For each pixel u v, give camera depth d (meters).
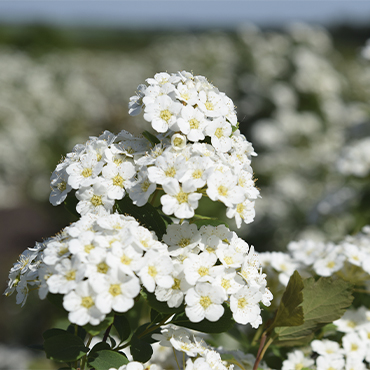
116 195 0.27
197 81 0.28
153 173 0.26
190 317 0.26
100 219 0.26
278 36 0.97
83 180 0.27
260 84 0.91
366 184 0.52
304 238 0.71
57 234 0.27
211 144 0.28
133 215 0.28
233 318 0.27
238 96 0.94
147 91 0.28
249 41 0.97
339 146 0.83
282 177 0.84
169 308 0.26
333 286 0.29
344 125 0.85
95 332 0.25
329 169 0.81
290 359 0.31
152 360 0.31
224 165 0.27
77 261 0.25
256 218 0.81
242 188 0.26
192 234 0.27
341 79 0.97
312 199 0.81
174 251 0.27
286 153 0.87
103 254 0.25
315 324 0.29
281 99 0.88
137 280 0.25
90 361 0.26
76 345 0.26
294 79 0.89
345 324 0.31
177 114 0.27
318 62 0.91
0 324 0.77
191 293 0.26
